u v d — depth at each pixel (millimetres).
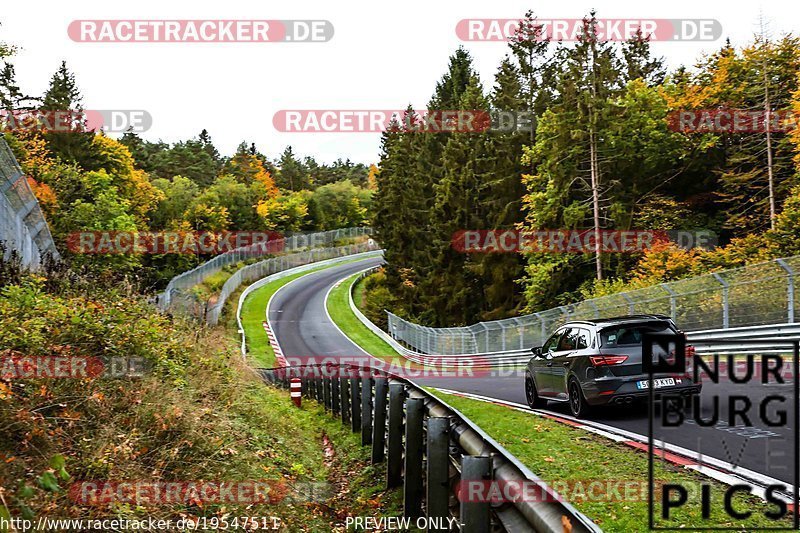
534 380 13453
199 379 9891
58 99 67438
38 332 7312
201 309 18438
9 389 5598
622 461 7730
